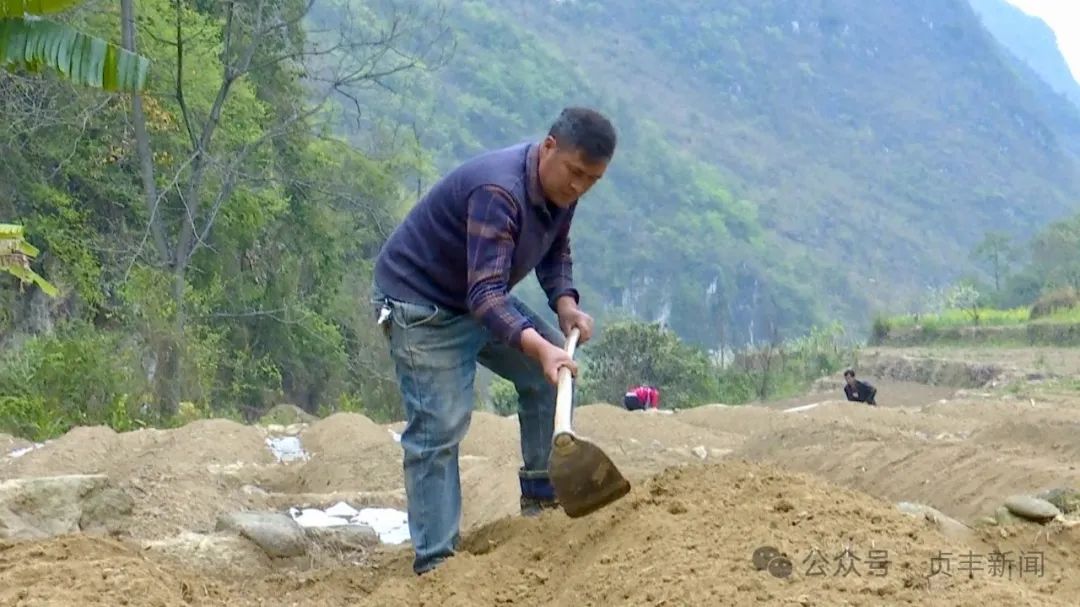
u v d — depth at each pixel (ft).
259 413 77.30
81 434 32.37
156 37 65.51
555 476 12.94
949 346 115.03
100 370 44.60
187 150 73.36
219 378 72.33
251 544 18.11
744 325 318.45
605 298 301.84
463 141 240.12
